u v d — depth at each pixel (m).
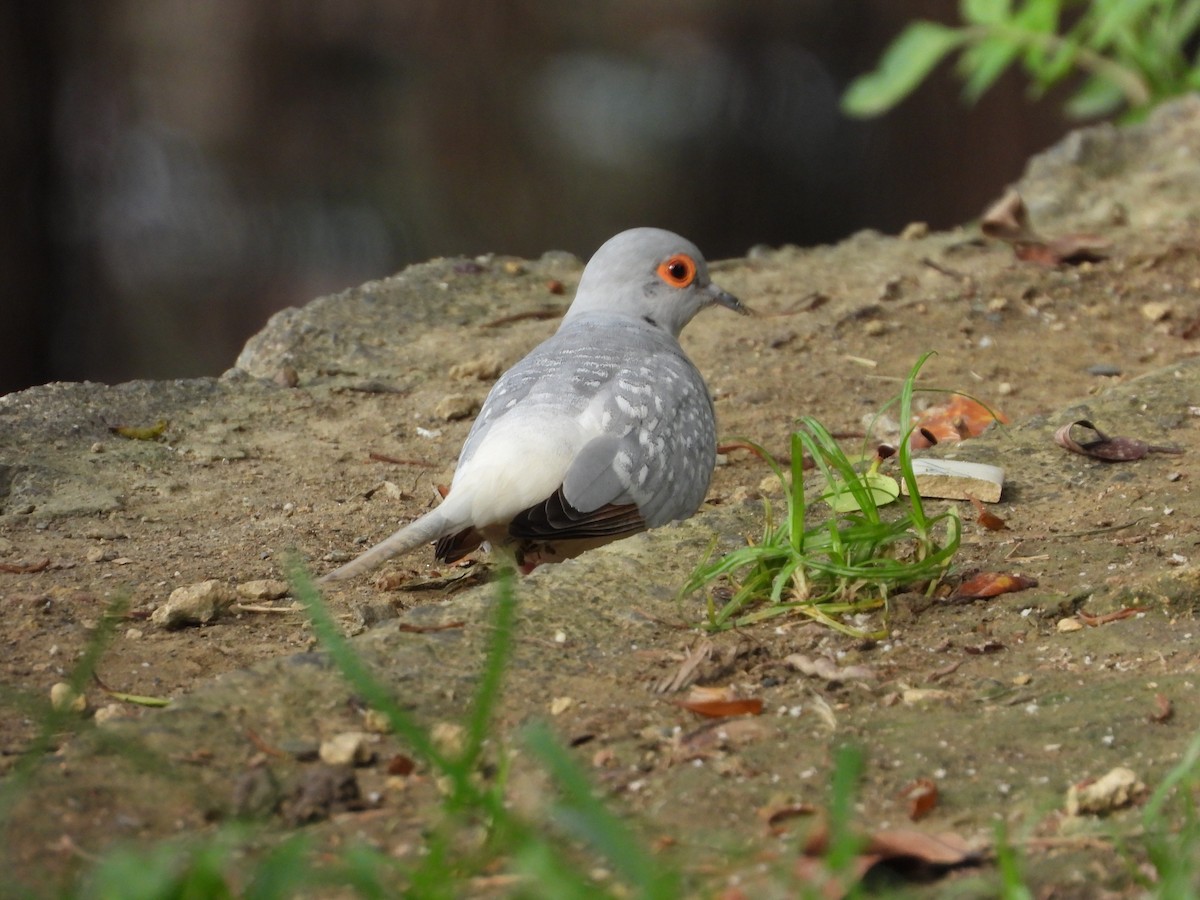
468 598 8.45
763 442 12.45
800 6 36.34
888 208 35.75
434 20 34.03
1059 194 18.31
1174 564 8.71
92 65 30.38
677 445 10.05
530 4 34.72
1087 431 10.76
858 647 8.03
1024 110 33.84
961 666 7.82
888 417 12.70
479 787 6.71
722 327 14.96
